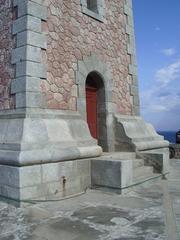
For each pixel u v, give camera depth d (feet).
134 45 34.88
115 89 31.24
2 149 19.89
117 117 30.17
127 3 34.65
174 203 18.60
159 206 17.97
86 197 20.38
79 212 16.99
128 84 33.35
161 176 26.35
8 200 18.72
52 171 19.77
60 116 23.12
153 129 34.37
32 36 21.95
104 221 15.38
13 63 22.29
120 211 17.03
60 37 24.68
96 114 30.09
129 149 28.91
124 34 33.58
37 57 22.20
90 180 22.53
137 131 31.09
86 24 27.99
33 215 16.60
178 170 31.68
